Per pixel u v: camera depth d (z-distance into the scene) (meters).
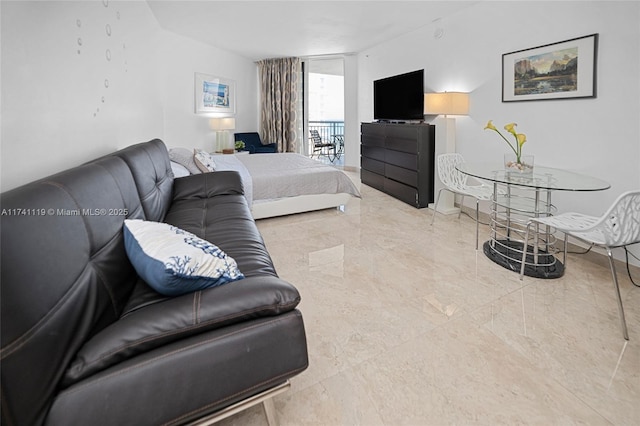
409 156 4.43
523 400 1.37
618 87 2.56
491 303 2.10
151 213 1.86
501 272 2.53
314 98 10.52
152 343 0.91
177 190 2.69
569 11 2.85
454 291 2.25
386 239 3.24
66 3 1.62
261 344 1.00
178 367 0.90
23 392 0.70
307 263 2.70
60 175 1.07
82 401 0.80
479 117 3.83
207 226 2.04
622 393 1.40
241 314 1.00
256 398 1.07
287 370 1.05
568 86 2.89
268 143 6.99
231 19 4.28
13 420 0.67
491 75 3.65
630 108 2.50
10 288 0.69
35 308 0.74
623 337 1.75
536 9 3.12
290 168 4.12
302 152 7.18
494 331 1.82
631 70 2.48
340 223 3.74
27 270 0.74
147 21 3.65
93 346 0.87
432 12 4.04
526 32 3.23
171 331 0.92
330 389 1.44
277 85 6.80
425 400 1.38
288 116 6.87
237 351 0.97
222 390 0.96
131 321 0.93
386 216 4.02
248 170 3.94
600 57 2.65
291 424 1.28
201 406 0.94
